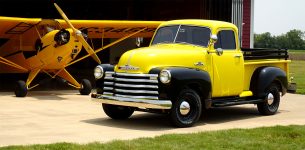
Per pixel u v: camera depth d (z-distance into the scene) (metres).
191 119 8.15
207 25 8.77
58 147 6.07
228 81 8.89
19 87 12.38
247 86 9.55
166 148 6.12
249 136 7.04
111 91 8.20
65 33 12.43
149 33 16.47
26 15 24.19
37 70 13.46
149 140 6.62
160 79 7.64
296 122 8.88
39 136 7.06
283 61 10.39
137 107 7.92
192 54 8.31
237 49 9.13
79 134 7.28
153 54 7.94
